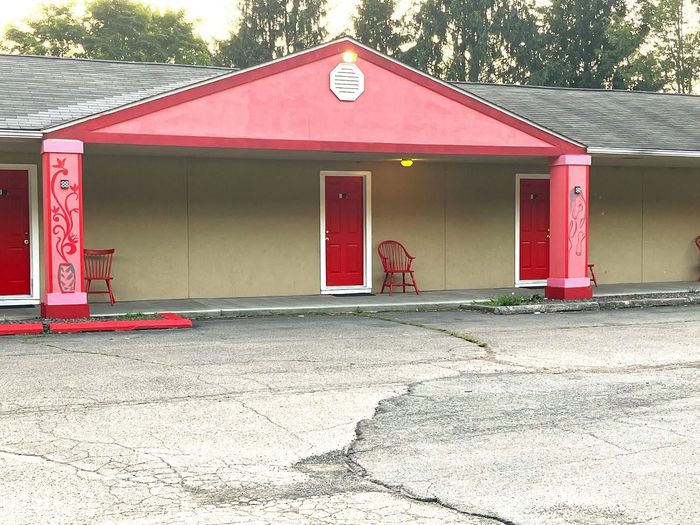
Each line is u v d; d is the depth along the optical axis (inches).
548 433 240.5
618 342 412.8
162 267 589.6
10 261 554.3
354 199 642.2
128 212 580.4
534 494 189.6
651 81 1587.1
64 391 295.9
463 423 252.4
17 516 176.6
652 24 1631.4
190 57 1642.5
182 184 592.7
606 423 251.0
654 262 738.2
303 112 520.7
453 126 554.3
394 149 541.3
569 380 316.8
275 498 188.1
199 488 194.7
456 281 669.3
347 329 462.0
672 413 262.7
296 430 245.1
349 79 529.7
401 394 292.7
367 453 222.2
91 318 482.6
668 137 635.5
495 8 1694.1
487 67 1672.0
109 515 177.5
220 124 502.6
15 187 554.3
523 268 691.4
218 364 350.3
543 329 461.7
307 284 627.8
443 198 663.8
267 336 434.0
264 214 615.2
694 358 365.1
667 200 742.5
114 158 575.8
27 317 482.9
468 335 437.7
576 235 584.7
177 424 251.6
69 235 473.4
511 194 684.7
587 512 178.2
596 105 727.7
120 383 309.9
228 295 605.9
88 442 232.1
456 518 175.6
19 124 462.3
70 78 574.2
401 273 650.2
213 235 601.6
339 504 184.1
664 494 188.7
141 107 484.1
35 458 217.5
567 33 1690.5
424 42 1705.2
